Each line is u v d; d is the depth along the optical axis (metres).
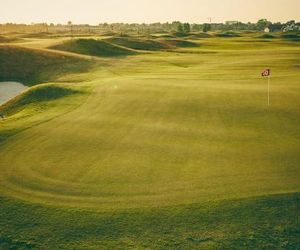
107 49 78.75
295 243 11.31
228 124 21.80
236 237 11.53
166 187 14.16
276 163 16.25
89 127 21.39
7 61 59.72
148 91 30.66
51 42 79.88
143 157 16.92
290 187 14.15
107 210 12.80
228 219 12.32
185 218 12.34
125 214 12.57
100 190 14.04
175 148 17.98
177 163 16.23
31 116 25.20
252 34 159.12
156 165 16.05
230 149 17.88
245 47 94.88
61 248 11.09
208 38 134.25
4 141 19.27
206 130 20.72
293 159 16.67
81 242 11.34
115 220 12.28
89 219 12.36
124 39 96.31
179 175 15.09
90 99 29.11
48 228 11.97
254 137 19.59
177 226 11.99
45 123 22.36
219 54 76.00
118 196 13.62
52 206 13.10
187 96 28.59
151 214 12.55
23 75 56.62
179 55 76.88
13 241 11.39
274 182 14.52
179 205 13.01
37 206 13.11
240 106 25.62
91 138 19.48
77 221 12.27
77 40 79.81
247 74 44.81
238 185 14.29
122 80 38.12
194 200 13.30
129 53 78.88
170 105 25.92
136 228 11.91
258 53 72.94
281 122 22.20
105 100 28.17
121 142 18.84
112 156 17.08
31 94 32.84
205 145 18.41
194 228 11.91
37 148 18.23
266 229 11.88
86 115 24.19
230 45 101.06
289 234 11.69
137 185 14.34
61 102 29.25
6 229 11.93
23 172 15.66
